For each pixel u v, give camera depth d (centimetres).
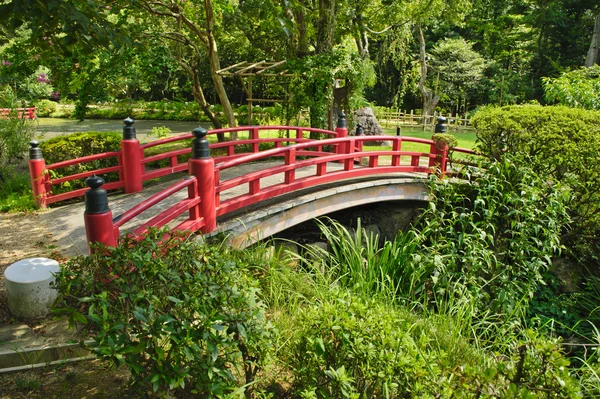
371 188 728
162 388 281
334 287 482
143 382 267
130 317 290
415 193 781
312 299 450
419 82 2545
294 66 1079
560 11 2636
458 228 754
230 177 827
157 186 793
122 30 448
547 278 713
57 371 334
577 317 655
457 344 436
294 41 1223
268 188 616
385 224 786
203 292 286
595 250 754
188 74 1298
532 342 292
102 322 252
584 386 402
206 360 272
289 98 1174
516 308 544
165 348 332
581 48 2675
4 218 658
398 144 779
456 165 912
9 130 934
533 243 639
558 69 2495
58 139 814
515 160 683
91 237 379
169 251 321
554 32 2738
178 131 1919
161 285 294
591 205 736
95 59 1016
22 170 997
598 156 676
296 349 340
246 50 1756
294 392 322
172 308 295
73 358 345
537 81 2798
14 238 571
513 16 2911
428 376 299
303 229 722
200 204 507
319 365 318
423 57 2455
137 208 423
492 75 2842
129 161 726
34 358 335
